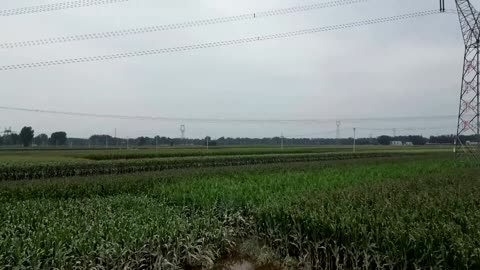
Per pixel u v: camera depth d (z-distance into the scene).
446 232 9.88
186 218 15.26
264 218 14.38
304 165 43.31
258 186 21.53
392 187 19.88
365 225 11.02
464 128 44.03
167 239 11.91
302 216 12.59
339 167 39.16
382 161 50.66
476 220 11.41
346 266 11.29
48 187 22.59
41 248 10.26
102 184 23.81
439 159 52.62
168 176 29.16
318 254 12.06
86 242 10.73
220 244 13.59
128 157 59.31
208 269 12.20
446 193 17.02
